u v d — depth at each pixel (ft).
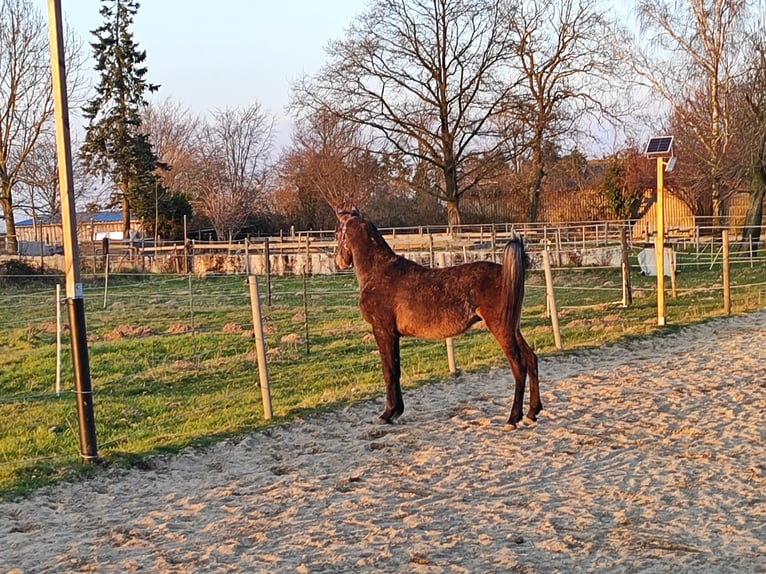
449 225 136.15
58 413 33.96
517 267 26.27
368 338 50.88
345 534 18.22
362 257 29.19
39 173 155.12
